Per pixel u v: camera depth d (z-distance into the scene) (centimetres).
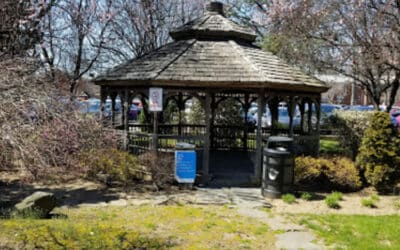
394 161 922
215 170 1102
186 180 903
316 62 1332
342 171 933
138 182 935
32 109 667
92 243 516
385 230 652
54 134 689
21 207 633
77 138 779
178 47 1117
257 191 914
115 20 1719
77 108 804
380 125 938
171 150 1092
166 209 738
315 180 959
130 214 695
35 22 1272
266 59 1114
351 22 1133
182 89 1005
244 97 1453
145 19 1792
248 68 1002
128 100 1072
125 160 924
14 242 495
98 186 896
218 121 1631
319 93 1149
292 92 1061
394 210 791
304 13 1263
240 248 555
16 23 1176
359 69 1214
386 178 914
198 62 1033
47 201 649
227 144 1473
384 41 1070
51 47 1480
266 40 1697
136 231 591
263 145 1130
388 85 1271
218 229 632
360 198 879
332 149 1430
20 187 866
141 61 1112
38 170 671
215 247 552
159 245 541
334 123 1336
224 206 779
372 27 1087
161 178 897
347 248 570
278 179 846
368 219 714
